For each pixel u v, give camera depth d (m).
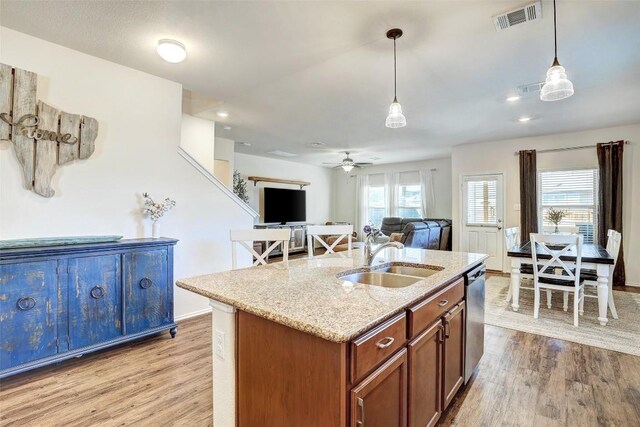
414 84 3.42
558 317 3.57
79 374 2.31
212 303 1.56
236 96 3.80
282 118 4.69
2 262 2.10
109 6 2.14
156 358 2.56
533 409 1.96
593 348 2.79
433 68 3.04
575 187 5.42
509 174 6.00
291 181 8.78
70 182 2.70
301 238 8.57
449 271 1.95
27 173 2.47
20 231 2.46
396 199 9.07
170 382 2.21
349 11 2.17
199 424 1.79
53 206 2.61
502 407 1.98
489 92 3.64
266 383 1.31
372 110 4.31
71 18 2.27
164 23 2.33
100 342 2.52
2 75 2.36
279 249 8.00
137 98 3.10
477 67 3.02
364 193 9.65
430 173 8.48
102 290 2.54
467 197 6.47
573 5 2.10
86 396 2.04
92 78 2.82
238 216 4.00
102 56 2.83
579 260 3.27
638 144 4.91
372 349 1.17
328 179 10.21
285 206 8.41
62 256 2.34
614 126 5.05
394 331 1.31
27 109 2.46
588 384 2.23
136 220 3.09
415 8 2.13
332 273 1.92
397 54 2.77
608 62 2.90
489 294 4.52
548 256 3.57
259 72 3.14
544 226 5.66
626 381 2.26
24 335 2.18
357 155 7.89
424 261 2.32
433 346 1.66
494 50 2.70
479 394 2.12
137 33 2.47
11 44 2.44
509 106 4.12
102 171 2.88
